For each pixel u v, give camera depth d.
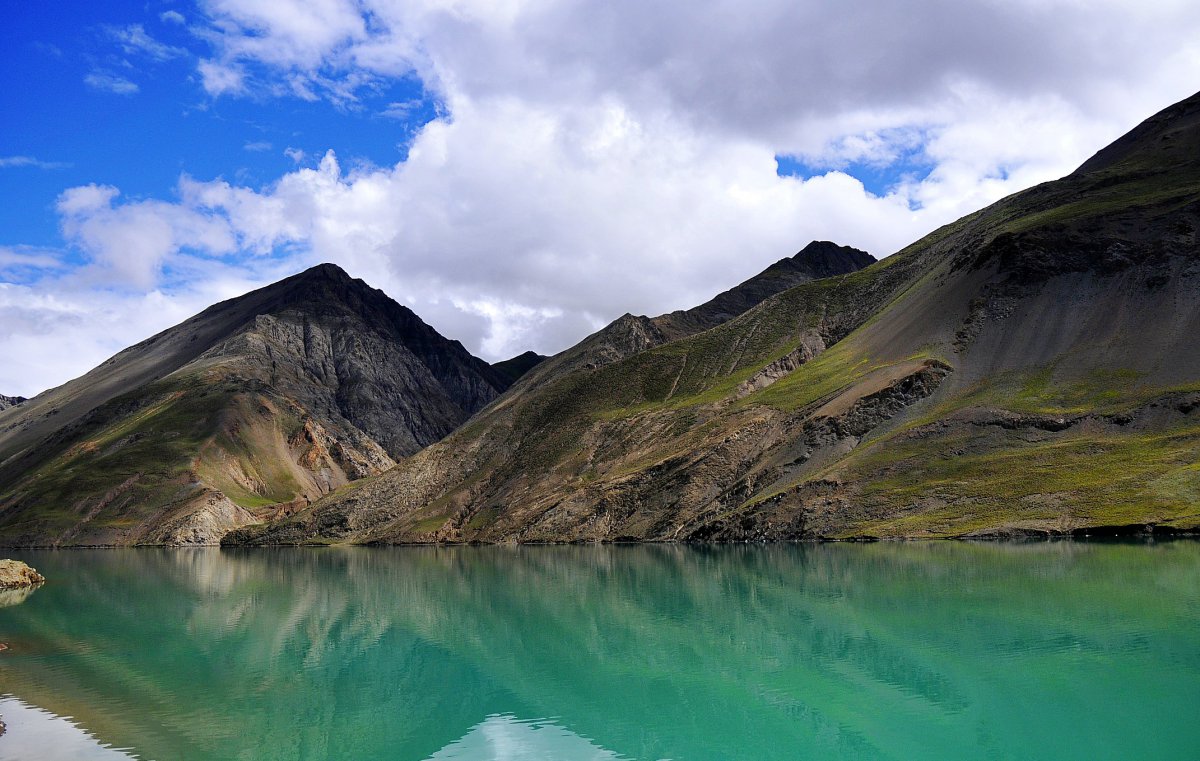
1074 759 25.89
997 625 44.47
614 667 41.44
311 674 42.47
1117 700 30.89
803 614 51.91
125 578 99.56
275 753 30.47
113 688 39.84
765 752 28.44
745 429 148.12
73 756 30.20
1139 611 46.25
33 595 80.62
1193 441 103.88
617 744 30.11
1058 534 92.69
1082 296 142.38
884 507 111.62
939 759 26.56
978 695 32.41
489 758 29.31
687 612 55.59
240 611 66.00
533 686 38.66
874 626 46.44
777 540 115.94
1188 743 26.73
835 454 131.38
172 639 53.09
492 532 159.25
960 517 103.38
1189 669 34.28
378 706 36.22
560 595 68.19
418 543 167.12
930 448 120.81
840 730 29.91
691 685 37.06
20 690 39.66
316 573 101.69
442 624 56.62
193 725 33.84
